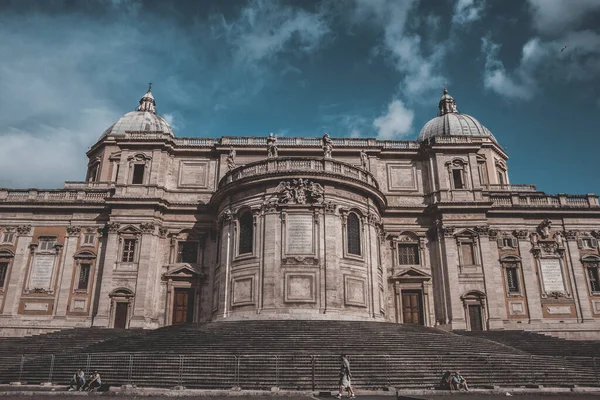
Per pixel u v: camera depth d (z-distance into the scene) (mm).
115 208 43344
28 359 26391
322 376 21391
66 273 42812
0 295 42562
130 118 56781
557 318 42406
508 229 44844
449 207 43969
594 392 20141
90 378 21406
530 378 22984
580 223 45219
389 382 21312
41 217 44906
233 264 36781
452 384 20719
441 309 42250
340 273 35281
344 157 47219
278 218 35938
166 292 42094
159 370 22250
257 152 46781
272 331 27594
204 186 46156
